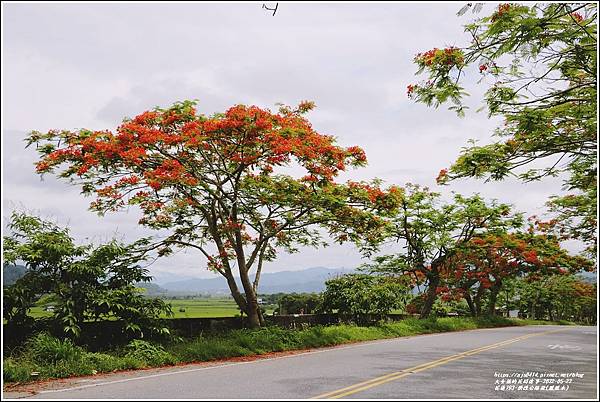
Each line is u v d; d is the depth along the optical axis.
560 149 13.67
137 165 15.68
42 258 13.33
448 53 10.70
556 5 9.61
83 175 16.25
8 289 12.64
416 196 30.66
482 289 41.41
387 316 28.22
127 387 9.65
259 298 20.12
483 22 10.16
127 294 13.98
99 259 13.95
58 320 13.12
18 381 10.02
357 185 17.97
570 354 15.97
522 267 36.75
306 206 17.94
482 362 13.71
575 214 25.52
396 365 12.96
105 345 13.83
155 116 16.30
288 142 15.70
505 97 12.16
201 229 19.33
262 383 10.13
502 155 13.66
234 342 15.69
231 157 16.58
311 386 9.80
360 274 25.69
